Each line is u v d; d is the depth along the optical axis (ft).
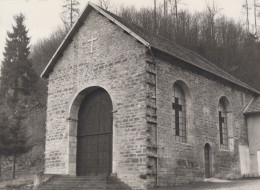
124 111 56.08
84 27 65.36
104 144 60.23
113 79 58.75
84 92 63.36
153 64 56.59
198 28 140.15
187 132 61.52
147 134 52.75
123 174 53.83
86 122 63.67
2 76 130.00
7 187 65.26
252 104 79.25
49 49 151.02
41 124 106.93
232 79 78.02
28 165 92.84
